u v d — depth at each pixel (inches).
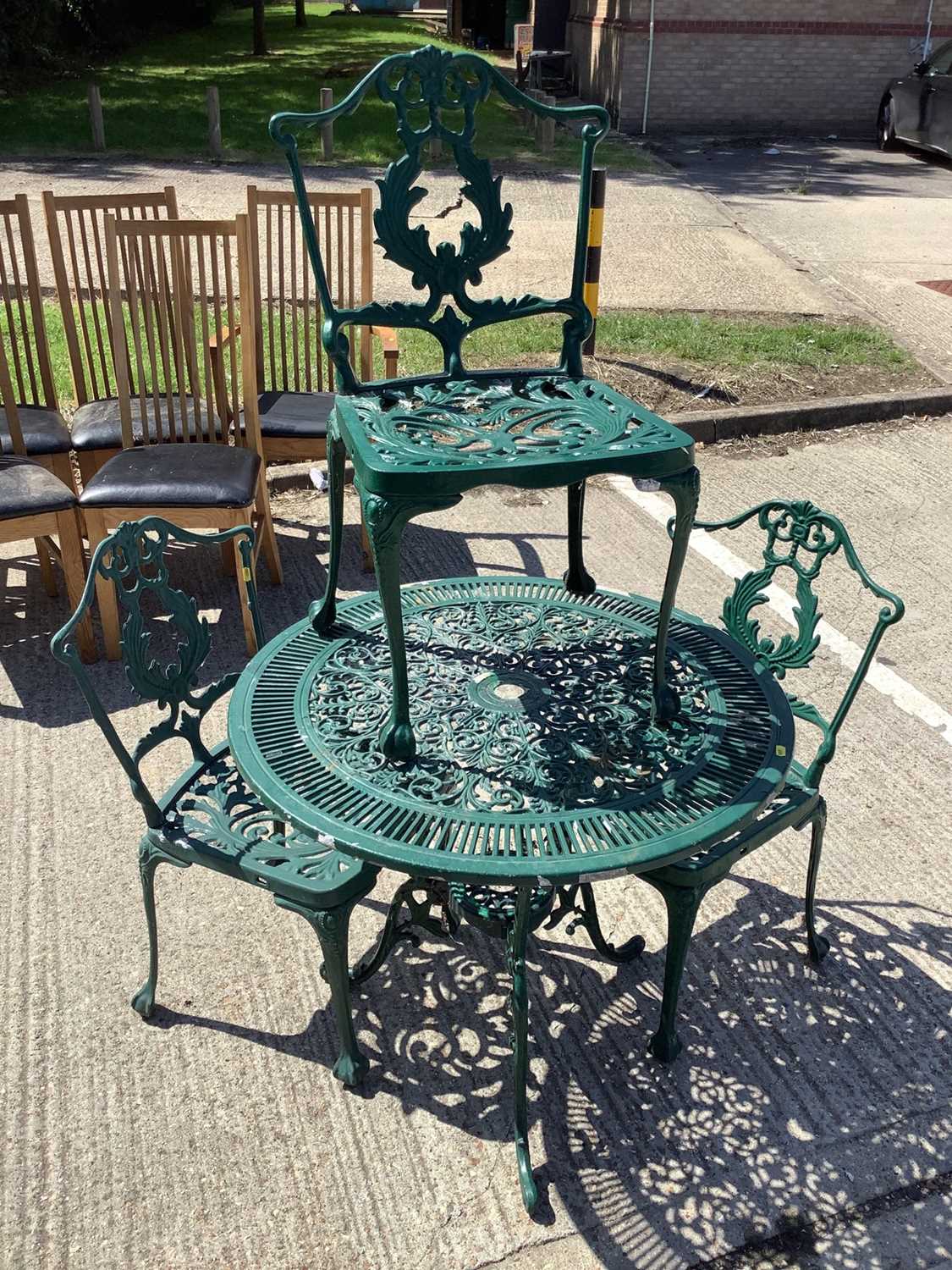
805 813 96.9
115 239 148.6
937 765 135.4
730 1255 80.5
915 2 629.9
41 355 180.5
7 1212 82.0
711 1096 92.7
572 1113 91.0
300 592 171.9
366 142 524.4
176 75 729.0
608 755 90.7
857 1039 98.6
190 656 98.6
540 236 386.0
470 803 84.7
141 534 93.7
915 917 112.3
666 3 614.5
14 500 142.3
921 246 396.5
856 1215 83.4
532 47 754.2
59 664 152.4
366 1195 84.0
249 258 151.6
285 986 102.4
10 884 113.0
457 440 85.7
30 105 603.2
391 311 100.1
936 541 192.4
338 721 94.6
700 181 501.7
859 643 161.3
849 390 253.4
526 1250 80.4
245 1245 80.2
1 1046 95.3
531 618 113.3
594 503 207.9
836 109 659.4
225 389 163.6
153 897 94.5
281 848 89.6
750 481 216.4
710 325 293.7
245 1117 90.0
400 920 111.2
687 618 112.8
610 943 108.3
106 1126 88.8
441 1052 96.4
